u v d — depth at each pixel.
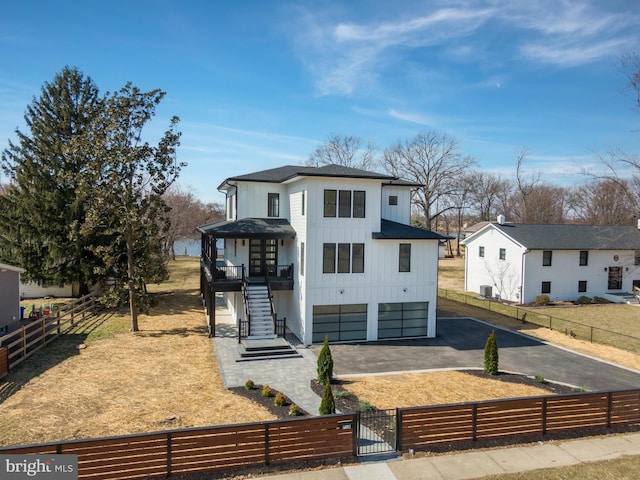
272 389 14.51
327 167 22.58
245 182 24.02
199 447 8.83
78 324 23.45
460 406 10.44
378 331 21.47
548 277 33.50
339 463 9.55
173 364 16.92
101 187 21.59
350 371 16.70
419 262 21.81
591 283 34.66
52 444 7.95
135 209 21.53
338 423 9.72
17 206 28.56
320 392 14.34
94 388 14.18
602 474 9.25
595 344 21.44
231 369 16.47
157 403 13.03
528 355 19.39
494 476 9.13
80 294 31.67
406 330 21.92
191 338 20.86
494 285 35.78
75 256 28.48
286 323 23.83
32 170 27.84
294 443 9.44
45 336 19.56
